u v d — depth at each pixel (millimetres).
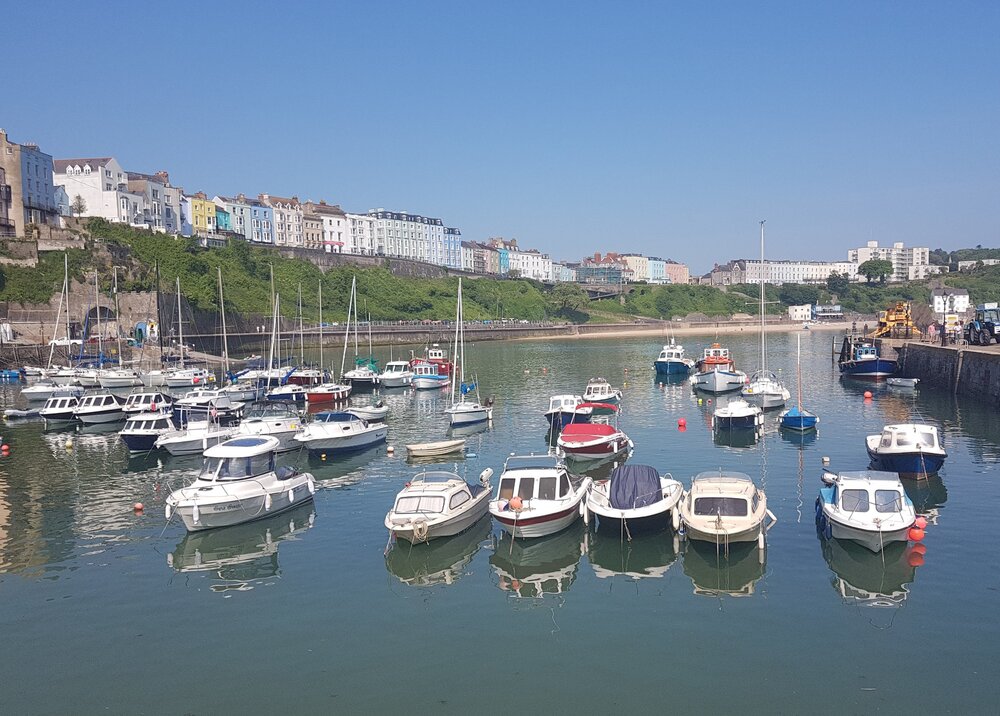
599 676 19547
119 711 18359
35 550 29641
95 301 113938
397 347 154625
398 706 18359
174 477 41594
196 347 125188
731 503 27703
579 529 30953
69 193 151875
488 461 44750
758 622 22375
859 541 27203
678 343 168625
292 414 57344
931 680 19062
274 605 24234
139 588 25734
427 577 26469
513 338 193750
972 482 36656
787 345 155125
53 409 59500
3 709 18500
